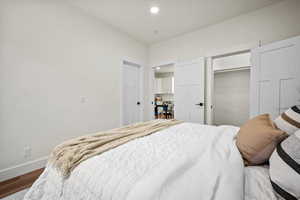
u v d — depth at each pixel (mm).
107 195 564
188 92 3059
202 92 2836
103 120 2719
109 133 1334
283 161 575
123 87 3314
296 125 793
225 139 1131
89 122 2484
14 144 1674
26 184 1532
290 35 2033
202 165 690
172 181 561
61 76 2092
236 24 2490
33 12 1798
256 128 874
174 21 2652
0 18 1553
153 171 644
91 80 2504
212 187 529
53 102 2008
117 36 2967
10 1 1614
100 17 2539
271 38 2174
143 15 2473
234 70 4543
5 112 1604
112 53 2871
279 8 2104
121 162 752
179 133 1355
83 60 2375
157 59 3648
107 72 2779
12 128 1657
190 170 655
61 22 2072
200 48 2938
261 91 2148
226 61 4215
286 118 877
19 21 1686
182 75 3164
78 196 666
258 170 734
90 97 2492
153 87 3824
